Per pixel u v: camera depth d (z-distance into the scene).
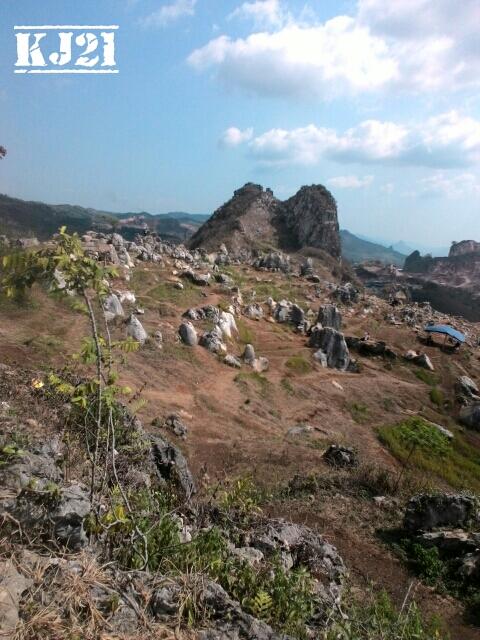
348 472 20.84
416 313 72.81
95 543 4.91
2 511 4.72
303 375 42.62
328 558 9.58
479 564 12.77
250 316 53.91
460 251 194.12
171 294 48.50
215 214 130.62
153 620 4.26
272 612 5.36
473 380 51.62
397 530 15.32
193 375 33.59
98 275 4.49
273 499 16.66
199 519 7.65
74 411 8.64
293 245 117.69
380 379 46.44
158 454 11.99
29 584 4.07
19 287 4.30
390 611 7.21
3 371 14.16
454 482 29.53
